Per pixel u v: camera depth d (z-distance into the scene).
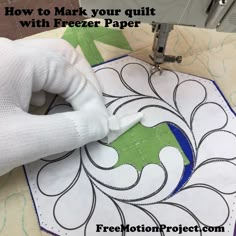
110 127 0.60
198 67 0.72
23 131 0.50
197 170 0.61
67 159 0.62
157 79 0.70
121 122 0.63
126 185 0.60
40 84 0.56
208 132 0.65
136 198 0.59
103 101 0.65
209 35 0.76
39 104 0.65
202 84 0.70
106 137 0.62
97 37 0.76
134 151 0.63
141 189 0.60
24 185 0.61
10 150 0.49
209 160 0.62
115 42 0.75
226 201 0.59
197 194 0.59
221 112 0.67
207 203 0.59
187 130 0.65
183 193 0.60
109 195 0.59
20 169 0.61
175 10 0.44
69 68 0.58
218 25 0.46
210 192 0.60
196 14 0.44
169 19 0.47
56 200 0.59
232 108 0.68
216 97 0.68
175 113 0.67
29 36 0.80
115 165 0.62
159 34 0.55
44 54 0.54
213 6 0.42
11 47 0.52
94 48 0.74
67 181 0.60
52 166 0.61
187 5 0.43
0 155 0.49
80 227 0.57
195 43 0.75
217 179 0.61
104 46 0.75
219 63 0.73
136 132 0.65
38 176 0.61
